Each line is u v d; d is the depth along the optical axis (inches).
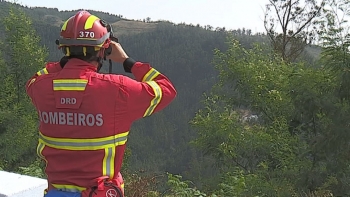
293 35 945.5
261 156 641.6
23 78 988.6
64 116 85.6
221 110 717.3
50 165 88.7
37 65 973.8
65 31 86.9
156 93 88.7
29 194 128.3
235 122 685.9
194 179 660.1
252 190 455.5
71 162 86.5
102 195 85.5
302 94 534.3
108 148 85.7
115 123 85.7
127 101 85.8
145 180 273.4
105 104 84.5
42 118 89.0
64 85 85.9
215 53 741.3
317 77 529.7
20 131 915.4
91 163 85.6
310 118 573.6
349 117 479.5
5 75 977.5
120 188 88.7
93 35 86.3
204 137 679.7
